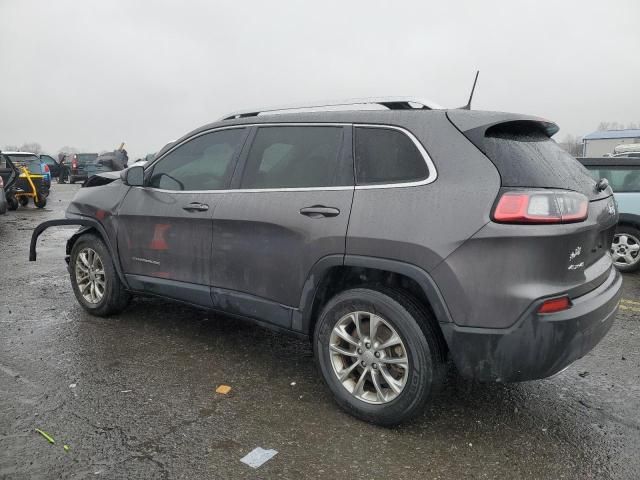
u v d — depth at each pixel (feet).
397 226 8.99
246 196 11.37
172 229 12.76
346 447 9.01
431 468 8.47
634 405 10.68
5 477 7.97
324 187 10.22
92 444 8.90
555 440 9.34
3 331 14.32
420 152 9.24
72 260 15.79
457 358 8.66
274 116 11.67
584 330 8.42
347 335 9.91
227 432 9.40
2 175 39.88
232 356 12.83
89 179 16.97
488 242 8.19
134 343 13.53
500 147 8.75
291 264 10.44
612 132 110.32
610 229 10.23
